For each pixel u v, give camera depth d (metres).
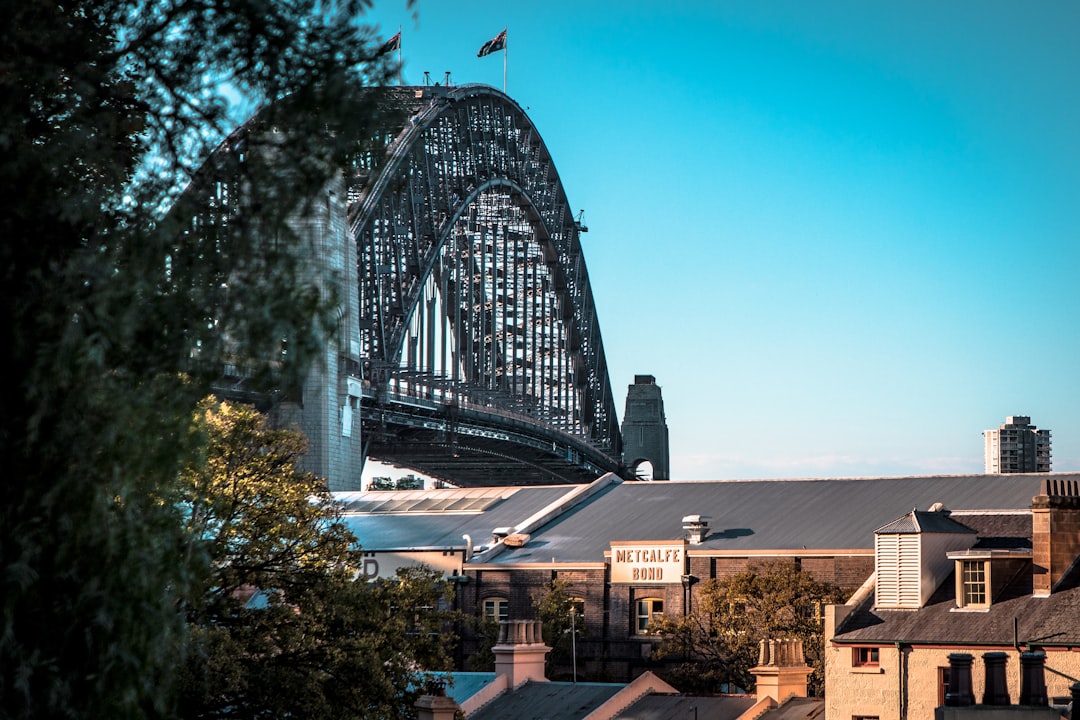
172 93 55.75
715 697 141.38
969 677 89.38
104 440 51.78
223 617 109.12
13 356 51.25
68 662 51.44
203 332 53.50
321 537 118.06
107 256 53.12
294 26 55.91
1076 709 79.75
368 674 111.06
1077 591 116.88
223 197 55.31
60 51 54.22
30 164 52.34
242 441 113.69
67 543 51.50
